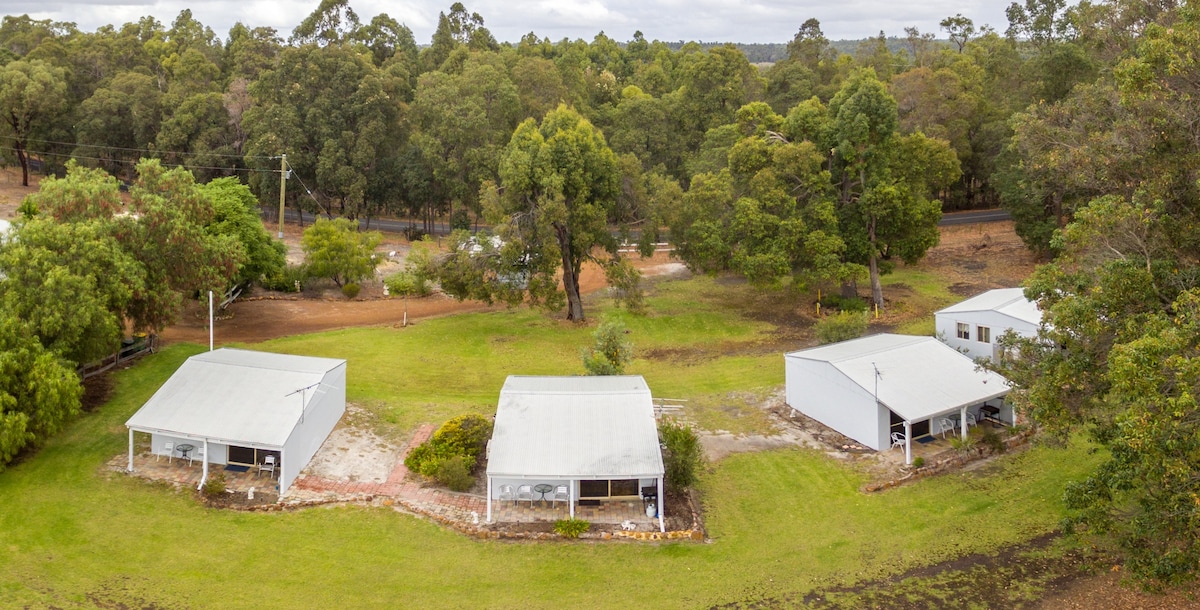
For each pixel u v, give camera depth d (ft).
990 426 124.88
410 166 272.10
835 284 180.86
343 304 195.52
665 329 181.57
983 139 284.00
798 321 186.50
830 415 126.00
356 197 259.80
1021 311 147.23
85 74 352.08
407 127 292.81
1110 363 73.05
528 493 100.63
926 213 188.55
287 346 158.51
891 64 386.52
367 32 422.00
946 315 155.02
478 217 300.61
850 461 114.83
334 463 109.91
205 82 353.51
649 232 184.96
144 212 134.92
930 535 96.07
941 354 128.77
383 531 95.20
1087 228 85.92
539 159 169.07
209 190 188.55
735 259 180.86
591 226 173.88
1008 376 94.84
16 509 94.68
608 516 99.96
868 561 91.30
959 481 108.06
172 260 135.85
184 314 176.04
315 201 269.64
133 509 96.53
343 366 122.11
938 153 190.60
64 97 315.37
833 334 149.69
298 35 337.72
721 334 179.01
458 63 363.56
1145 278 79.77
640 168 187.42
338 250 202.80
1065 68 234.17
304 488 102.94
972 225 276.62
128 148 316.60
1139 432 66.03
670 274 232.12
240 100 292.20
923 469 110.22
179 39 443.73
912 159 189.67
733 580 87.81
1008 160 223.10
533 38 508.53
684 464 103.96
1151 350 66.03
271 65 334.65
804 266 184.75
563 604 83.51
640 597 84.79
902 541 95.04
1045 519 98.22
